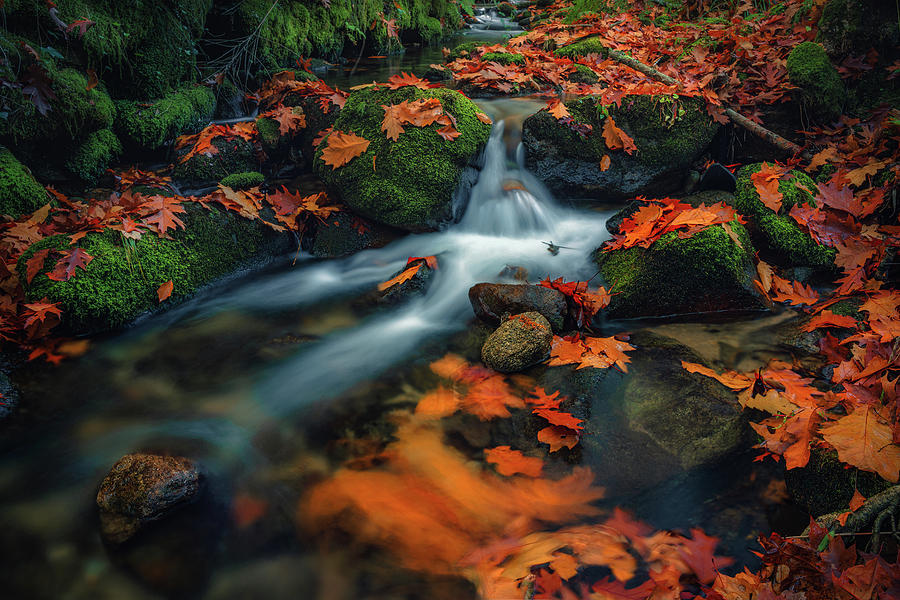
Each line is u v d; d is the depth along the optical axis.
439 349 3.53
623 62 6.37
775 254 4.12
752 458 2.55
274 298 4.14
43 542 2.28
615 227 4.51
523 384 3.12
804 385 2.92
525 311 3.56
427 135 4.69
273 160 5.64
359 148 4.73
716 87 5.36
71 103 4.48
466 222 4.96
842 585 1.75
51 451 2.73
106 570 2.17
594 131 5.03
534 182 5.22
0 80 4.00
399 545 2.23
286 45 7.37
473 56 7.77
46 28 4.48
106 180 4.93
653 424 2.75
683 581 2.00
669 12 8.96
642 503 2.36
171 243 4.00
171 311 3.89
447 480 2.53
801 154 4.84
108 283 3.59
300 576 2.13
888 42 5.22
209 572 2.15
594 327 3.65
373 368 3.36
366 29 8.97
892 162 4.24
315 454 2.71
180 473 2.40
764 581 1.89
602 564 2.07
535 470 2.55
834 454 2.32
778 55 5.73
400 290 4.09
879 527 1.91
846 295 3.64
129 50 5.24
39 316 3.27
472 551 2.19
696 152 5.05
